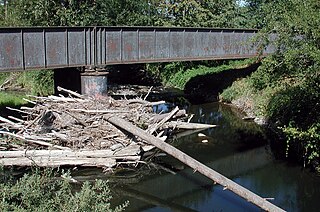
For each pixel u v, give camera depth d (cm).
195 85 3181
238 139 1927
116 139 1504
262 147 1814
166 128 1862
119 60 2245
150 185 1373
